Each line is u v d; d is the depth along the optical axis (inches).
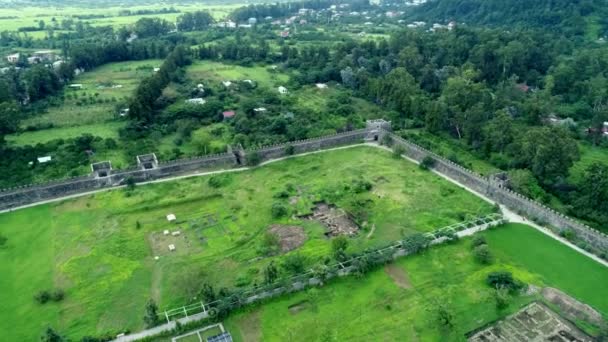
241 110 7199.8
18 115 6087.6
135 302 3472.0
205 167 5580.7
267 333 3176.7
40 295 3459.6
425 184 5236.2
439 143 6284.5
